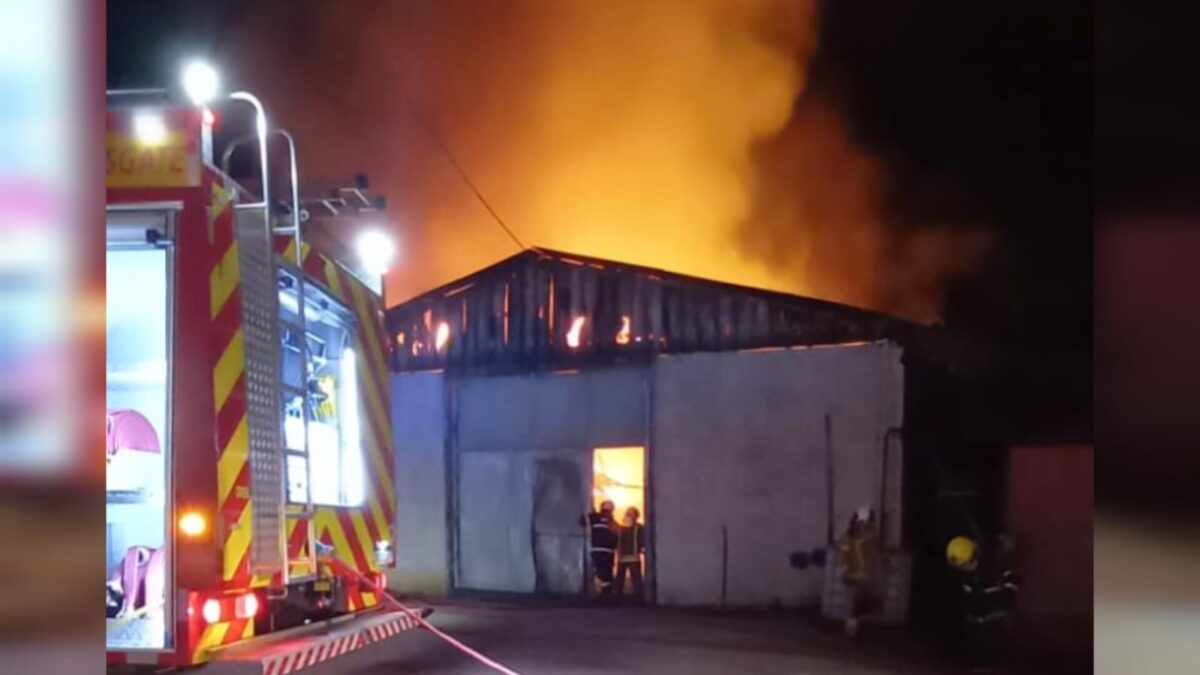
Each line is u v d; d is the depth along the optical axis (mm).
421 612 8039
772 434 13523
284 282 5855
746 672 8359
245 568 4926
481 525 14820
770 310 13688
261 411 5223
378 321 7645
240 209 5211
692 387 13922
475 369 15039
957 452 12953
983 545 12078
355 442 6938
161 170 4898
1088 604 11398
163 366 4922
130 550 4844
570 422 14539
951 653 9766
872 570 11828
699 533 13688
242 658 4820
